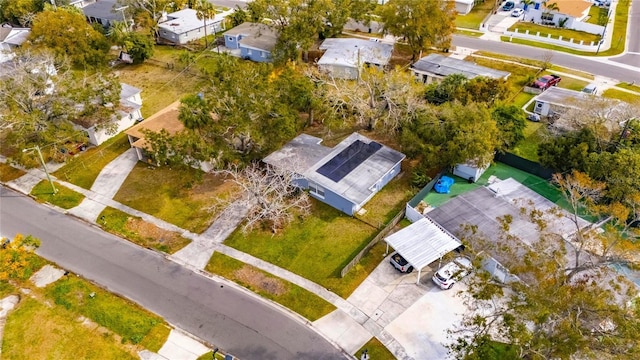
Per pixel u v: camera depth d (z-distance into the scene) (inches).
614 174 1540.4
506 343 1205.1
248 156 1815.9
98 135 2075.5
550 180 1755.7
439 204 1701.5
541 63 2655.0
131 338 1275.8
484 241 1320.1
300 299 1384.1
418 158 1932.8
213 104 1753.2
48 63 2224.4
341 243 1558.8
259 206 1669.5
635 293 1015.6
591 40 2962.6
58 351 1243.2
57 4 3243.1
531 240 1435.8
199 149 1689.2
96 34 2728.8
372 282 1425.9
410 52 2891.2
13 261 1364.4
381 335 1279.5
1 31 2893.7
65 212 1728.6
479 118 1760.6
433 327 1298.0
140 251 1562.5
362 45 2731.3
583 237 1182.3
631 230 1418.6
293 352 1245.1
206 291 1419.8
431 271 1459.2
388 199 1737.2
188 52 2817.4
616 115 1753.2
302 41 2546.8
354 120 2124.8
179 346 1261.1
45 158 1994.3
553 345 901.8
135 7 3034.0
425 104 1903.3
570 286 1035.9
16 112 1854.1
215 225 1649.9
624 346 891.4
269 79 2038.6
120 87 2118.6
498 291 1019.9
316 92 2020.2
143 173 1908.2
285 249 1546.5
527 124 2031.3
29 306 1366.9
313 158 1815.9
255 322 1325.0
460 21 3329.2
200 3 3137.3
